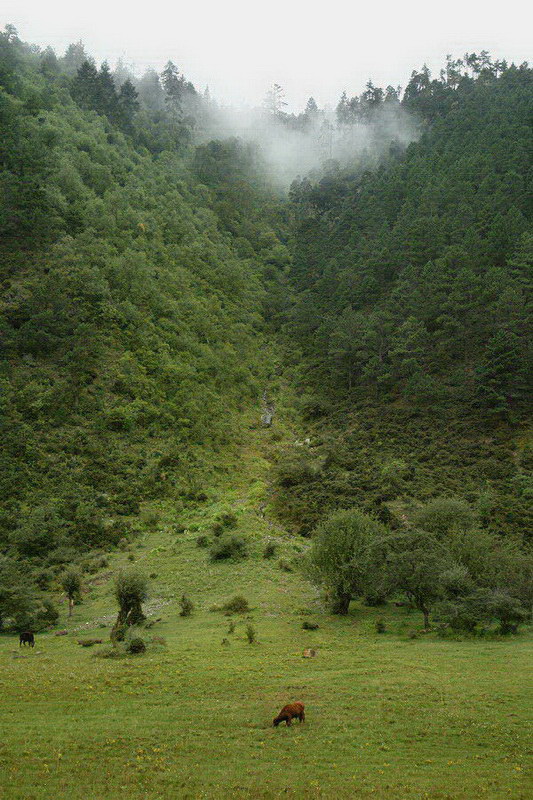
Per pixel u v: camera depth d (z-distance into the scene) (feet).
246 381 384.27
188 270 447.01
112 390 311.88
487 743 63.87
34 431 274.98
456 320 331.36
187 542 219.20
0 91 470.80
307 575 162.61
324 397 368.27
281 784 53.88
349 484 258.78
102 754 60.59
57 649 122.01
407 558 143.43
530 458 253.24
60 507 237.86
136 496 257.55
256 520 238.27
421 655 108.88
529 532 204.33
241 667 99.45
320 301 460.55
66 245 375.25
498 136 480.23
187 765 58.29
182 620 148.05
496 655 107.86
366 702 78.79
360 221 519.60
